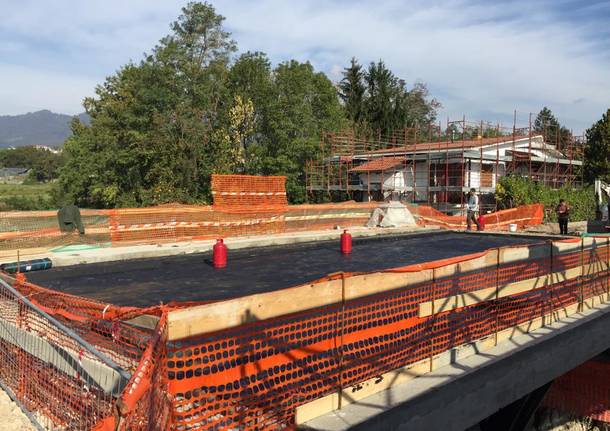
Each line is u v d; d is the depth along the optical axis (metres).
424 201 36.78
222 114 43.19
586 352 8.07
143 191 39.81
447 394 5.37
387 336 5.43
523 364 6.57
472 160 34.31
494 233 17.66
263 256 12.60
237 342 4.21
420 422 5.05
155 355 3.44
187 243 14.27
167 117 39.78
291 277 9.71
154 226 14.95
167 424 3.68
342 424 4.46
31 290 6.84
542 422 9.98
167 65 40.81
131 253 12.02
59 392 5.18
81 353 5.01
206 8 42.28
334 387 4.80
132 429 3.08
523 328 7.39
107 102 50.06
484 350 6.56
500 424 7.79
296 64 47.97
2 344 6.32
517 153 37.19
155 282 9.23
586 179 45.56
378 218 21.14
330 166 44.03
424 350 5.79
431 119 77.50
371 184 39.31
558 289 8.29
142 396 3.18
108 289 8.61
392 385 5.32
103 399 4.59
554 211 30.28
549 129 70.81
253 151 44.16
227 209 16.75
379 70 70.12
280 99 45.09
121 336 5.16
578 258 8.89
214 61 42.47
